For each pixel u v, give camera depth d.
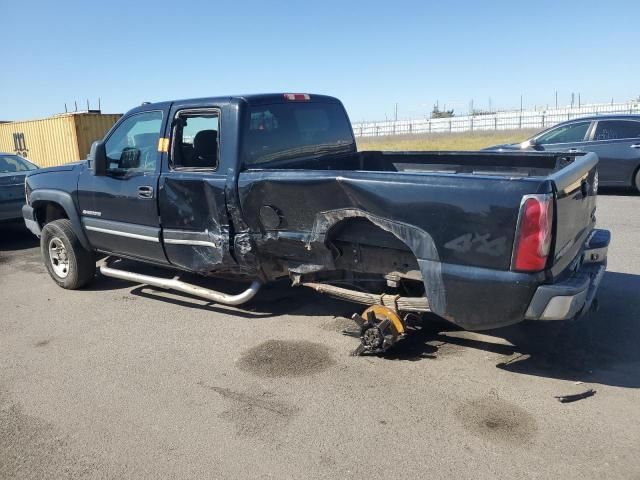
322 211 4.06
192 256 5.03
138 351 4.64
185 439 3.33
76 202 5.97
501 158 5.13
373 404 3.63
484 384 3.83
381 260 4.06
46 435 3.44
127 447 3.27
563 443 3.12
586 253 4.32
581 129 11.63
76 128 18.89
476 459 3.02
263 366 4.26
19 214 9.11
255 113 4.74
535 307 3.34
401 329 4.12
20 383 4.16
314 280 4.56
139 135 5.32
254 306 5.59
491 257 3.39
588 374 3.92
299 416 3.52
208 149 4.82
